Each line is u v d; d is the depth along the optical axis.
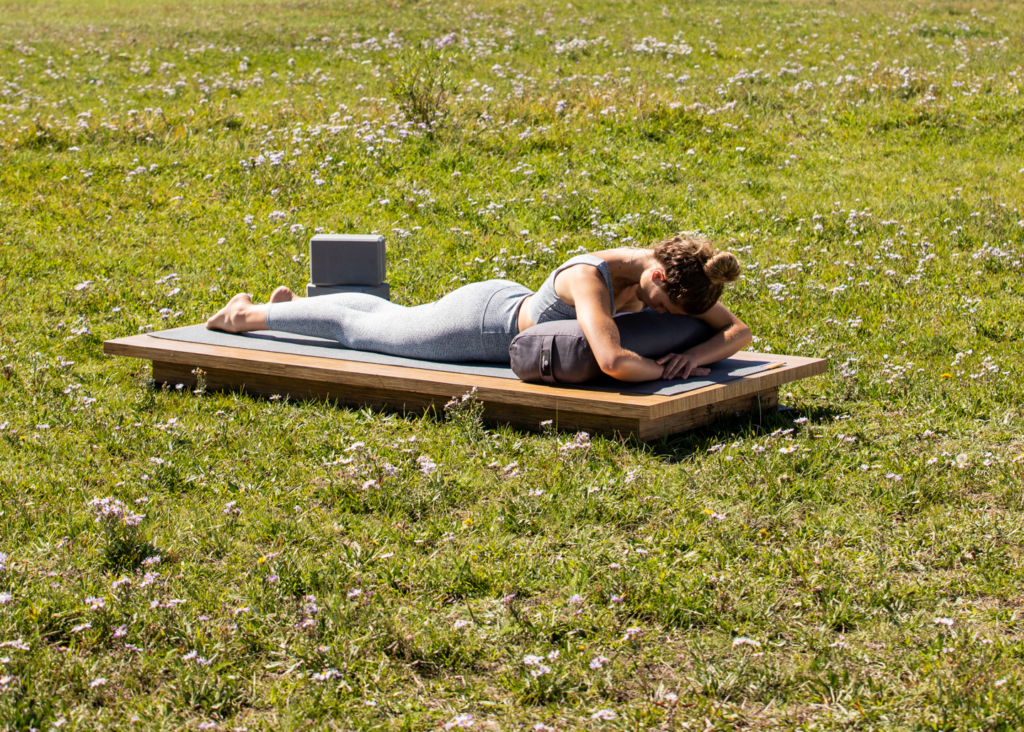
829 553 4.42
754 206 12.98
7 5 42.66
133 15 36.19
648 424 5.76
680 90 18.78
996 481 5.19
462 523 4.79
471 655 3.72
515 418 6.21
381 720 3.37
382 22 30.09
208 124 16.69
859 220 12.18
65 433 6.16
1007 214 12.30
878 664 3.64
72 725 3.30
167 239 11.83
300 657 3.69
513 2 33.62
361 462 5.36
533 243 11.53
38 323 8.85
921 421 6.24
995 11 30.39
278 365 6.76
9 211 12.62
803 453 5.54
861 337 8.43
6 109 18.44
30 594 4.09
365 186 13.67
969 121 16.95
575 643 3.78
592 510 4.86
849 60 22.62
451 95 17.97
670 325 6.25
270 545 4.59
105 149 15.33
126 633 3.73
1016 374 7.19
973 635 3.76
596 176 14.21
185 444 5.89
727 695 3.48
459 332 6.66
